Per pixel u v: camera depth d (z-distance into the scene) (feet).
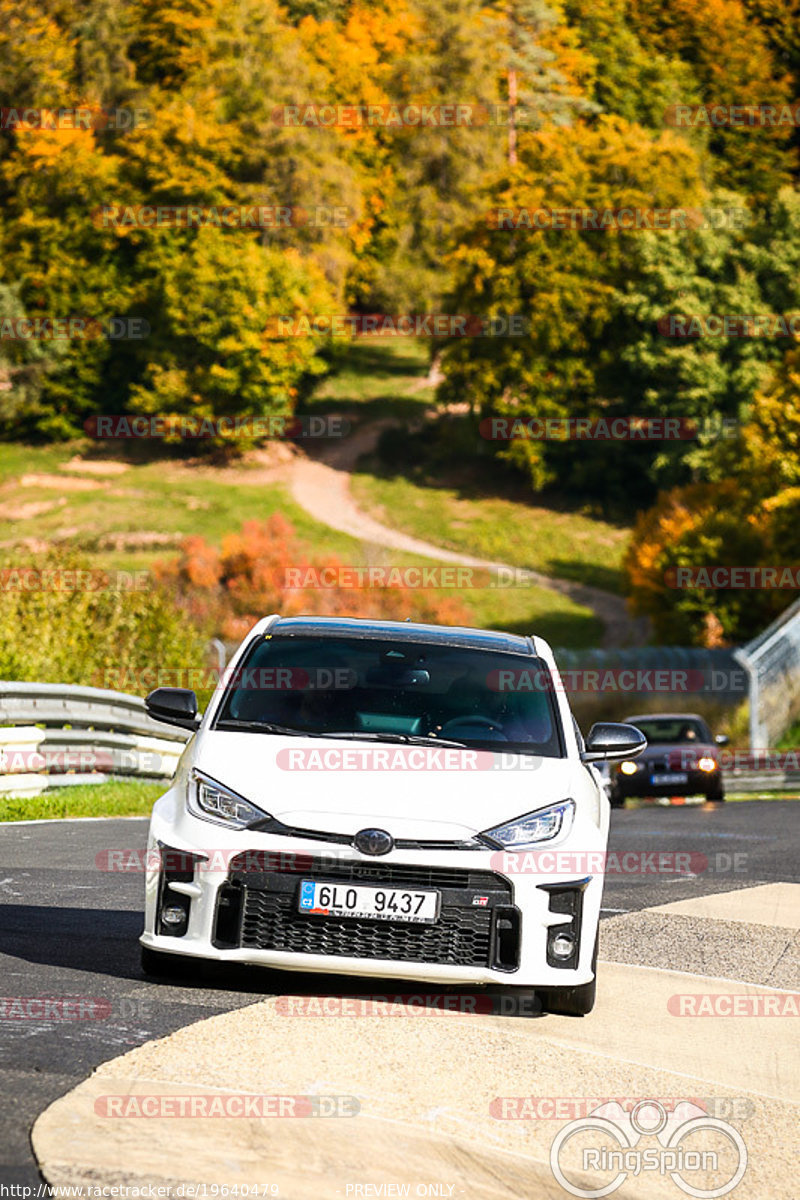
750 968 86.38
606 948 90.22
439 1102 54.39
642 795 258.78
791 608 447.01
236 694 76.74
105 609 270.87
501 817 68.18
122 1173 43.91
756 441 576.61
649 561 572.92
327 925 66.28
